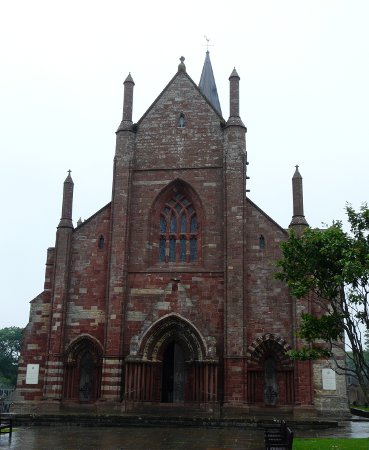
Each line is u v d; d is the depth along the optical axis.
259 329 44.06
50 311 46.53
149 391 43.03
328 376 42.84
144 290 46.19
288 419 39.00
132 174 49.09
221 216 47.06
